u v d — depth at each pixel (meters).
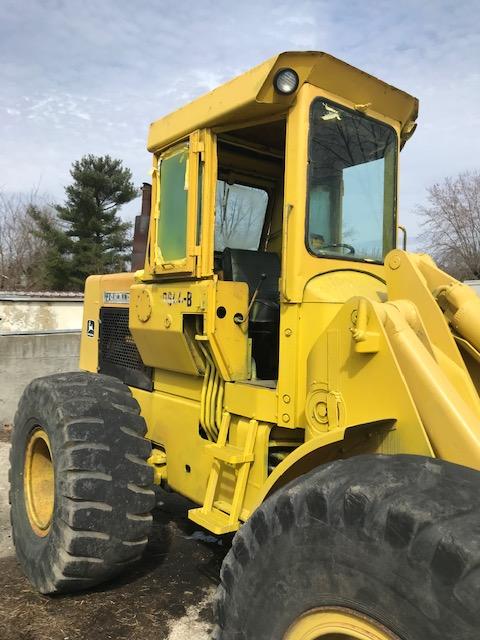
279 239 4.00
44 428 3.37
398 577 1.51
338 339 2.35
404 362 2.12
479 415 2.23
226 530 2.75
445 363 2.34
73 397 3.28
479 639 1.34
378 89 2.96
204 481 3.27
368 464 1.83
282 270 2.77
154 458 3.64
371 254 3.08
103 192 35.28
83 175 34.25
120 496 3.09
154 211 3.50
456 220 30.64
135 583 3.49
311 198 2.76
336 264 2.85
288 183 2.75
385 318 2.20
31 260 39.00
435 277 2.71
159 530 4.38
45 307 15.66
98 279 4.81
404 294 2.53
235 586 2.00
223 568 2.09
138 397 4.03
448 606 1.40
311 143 2.74
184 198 3.23
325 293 2.65
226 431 3.06
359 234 3.02
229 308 3.07
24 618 3.07
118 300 4.39
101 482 3.05
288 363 2.71
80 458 3.04
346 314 2.32
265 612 1.89
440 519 1.50
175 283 3.31
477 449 1.92
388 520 1.56
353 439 2.27
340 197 2.90
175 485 3.55
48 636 2.92
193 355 3.27
